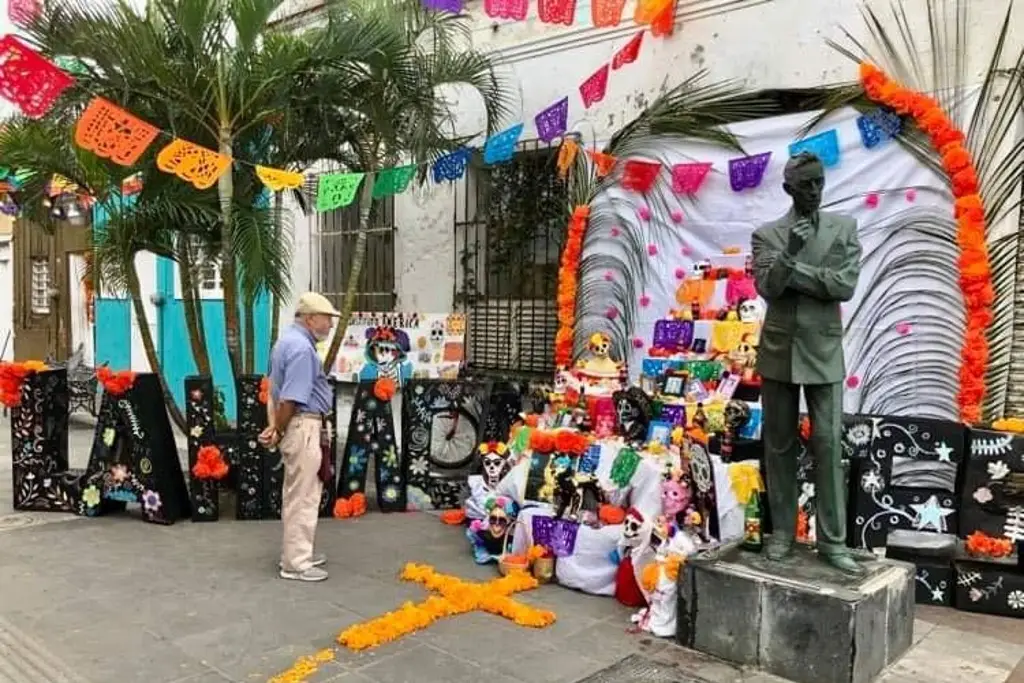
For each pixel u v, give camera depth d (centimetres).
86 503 627
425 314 784
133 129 510
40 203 891
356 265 748
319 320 500
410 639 404
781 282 371
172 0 625
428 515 643
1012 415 517
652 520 457
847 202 568
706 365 557
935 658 388
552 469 516
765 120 599
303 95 668
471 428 673
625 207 675
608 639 408
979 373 516
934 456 462
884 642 375
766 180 599
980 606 444
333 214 952
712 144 626
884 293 557
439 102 733
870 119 552
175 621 422
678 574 406
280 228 687
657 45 679
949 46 538
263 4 616
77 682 355
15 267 1490
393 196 878
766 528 471
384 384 650
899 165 547
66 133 659
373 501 679
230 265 684
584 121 727
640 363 666
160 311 1141
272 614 432
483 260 810
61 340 1373
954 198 527
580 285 703
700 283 609
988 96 523
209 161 538
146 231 693
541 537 492
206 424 616
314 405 489
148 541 564
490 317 802
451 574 500
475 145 798
